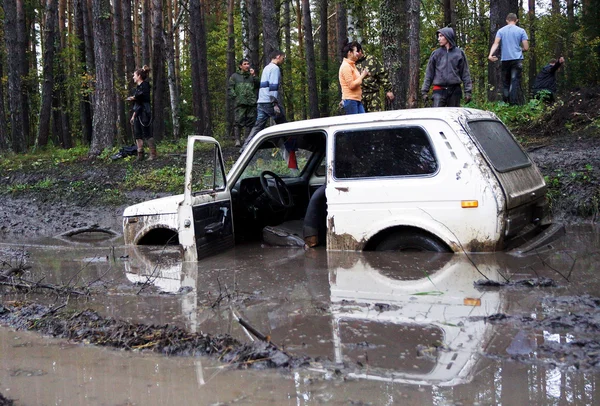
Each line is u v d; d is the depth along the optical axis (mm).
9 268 5949
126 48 25484
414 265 4688
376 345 3180
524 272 4336
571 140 9945
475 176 4762
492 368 2816
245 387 2818
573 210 7395
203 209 5844
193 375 3035
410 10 13164
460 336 3217
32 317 4250
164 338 3551
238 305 4109
